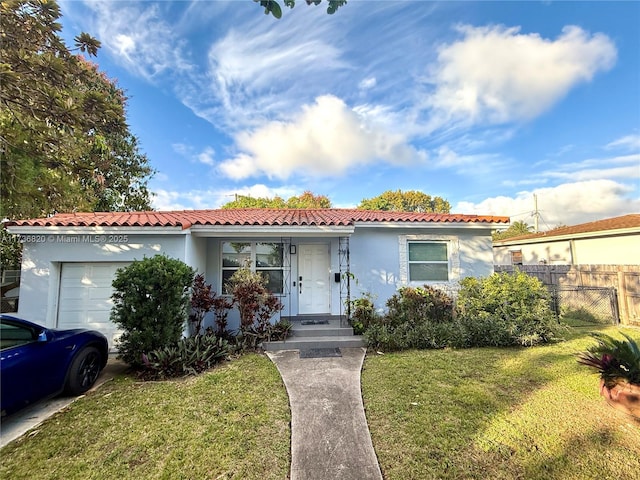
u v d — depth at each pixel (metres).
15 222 6.85
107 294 7.38
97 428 3.85
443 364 6.00
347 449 3.40
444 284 9.78
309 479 2.94
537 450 3.31
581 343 7.45
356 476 2.98
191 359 5.81
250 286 7.64
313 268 9.69
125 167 16.89
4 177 5.04
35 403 4.21
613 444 3.39
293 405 4.42
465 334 7.25
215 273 9.12
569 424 3.80
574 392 4.71
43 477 2.98
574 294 11.34
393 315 8.42
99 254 7.28
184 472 3.04
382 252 9.74
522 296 7.75
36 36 5.84
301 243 9.65
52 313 7.13
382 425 3.88
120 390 5.01
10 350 3.87
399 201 38.66
